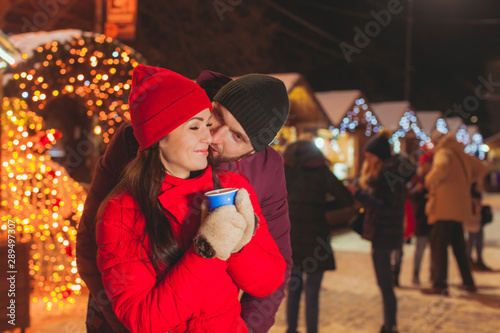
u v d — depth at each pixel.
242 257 1.29
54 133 4.98
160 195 1.32
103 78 5.64
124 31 6.61
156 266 1.28
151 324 1.19
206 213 1.25
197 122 1.31
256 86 1.53
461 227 6.12
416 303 5.57
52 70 5.62
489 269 7.43
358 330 4.60
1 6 9.48
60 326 4.22
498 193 31.12
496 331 4.60
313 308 3.92
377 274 4.45
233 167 1.63
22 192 4.92
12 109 5.19
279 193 1.75
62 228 4.87
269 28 15.11
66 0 10.22
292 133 11.88
